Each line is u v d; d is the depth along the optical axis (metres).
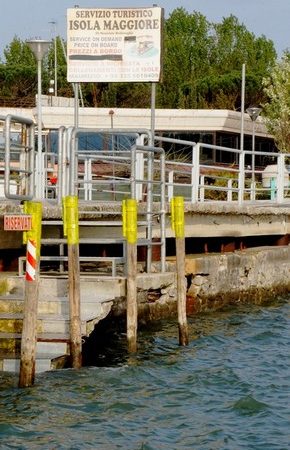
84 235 21.59
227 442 14.02
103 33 24.02
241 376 18.09
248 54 93.38
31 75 86.62
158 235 22.48
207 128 62.12
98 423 14.72
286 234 29.70
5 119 17.27
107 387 16.62
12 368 16.89
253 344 21.39
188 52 92.31
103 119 60.50
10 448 13.49
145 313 21.11
